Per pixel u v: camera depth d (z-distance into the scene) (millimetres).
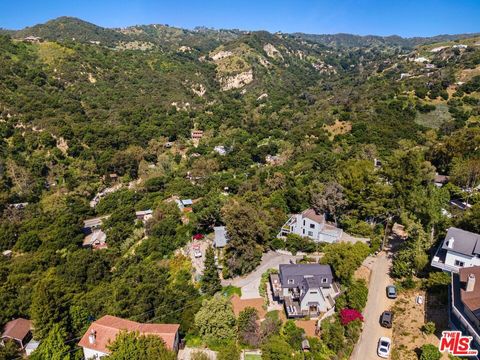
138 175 117688
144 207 90125
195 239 64812
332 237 57438
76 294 53406
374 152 95000
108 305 48062
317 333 38906
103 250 71875
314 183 73500
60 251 73312
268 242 58125
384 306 42344
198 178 108062
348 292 42719
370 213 58812
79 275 60844
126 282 54094
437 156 80688
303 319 41625
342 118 126375
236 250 54250
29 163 106688
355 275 48219
